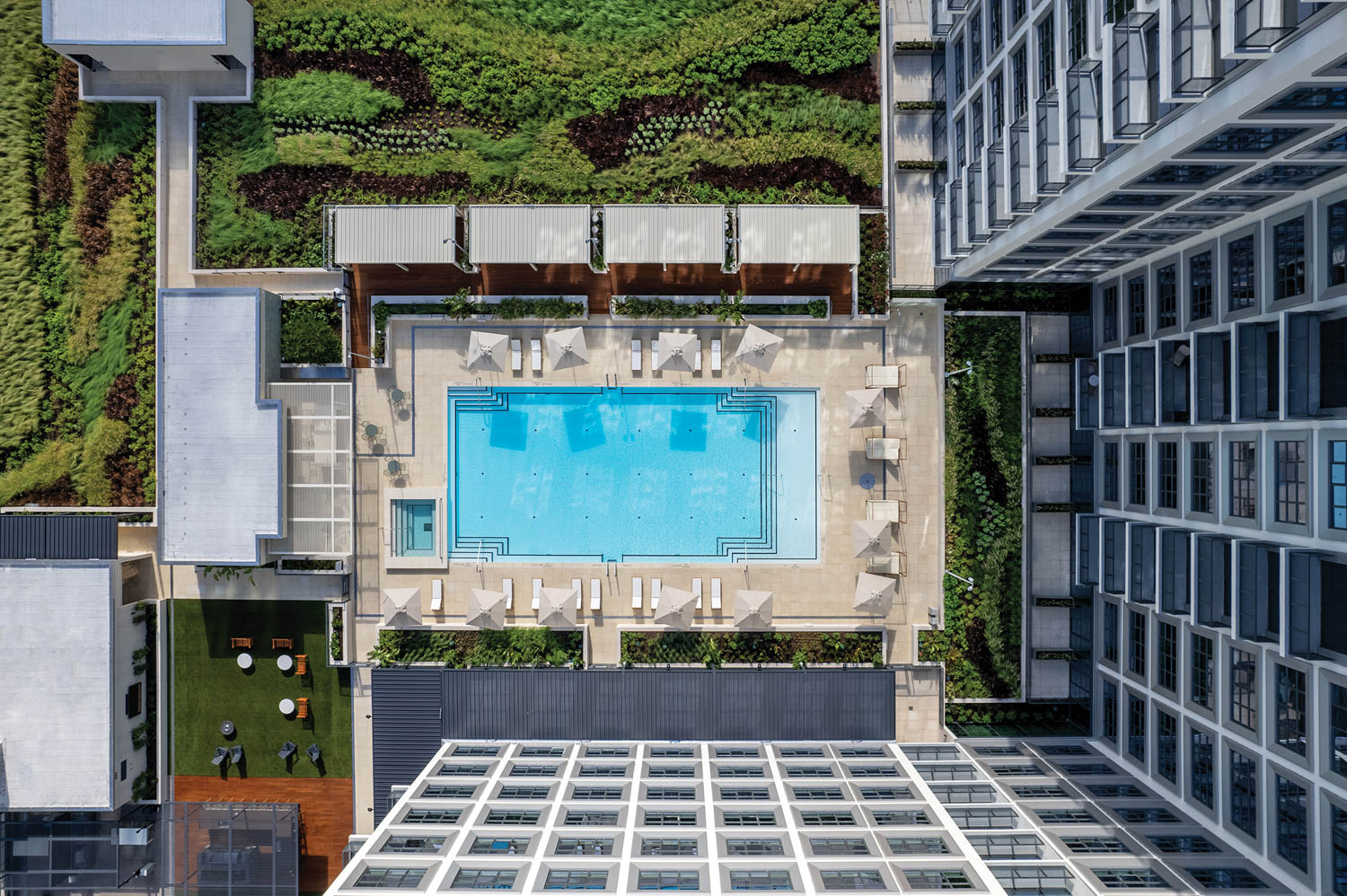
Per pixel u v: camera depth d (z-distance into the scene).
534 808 25.47
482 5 31.05
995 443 30.91
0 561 29.42
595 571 31.28
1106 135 17.44
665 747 30.23
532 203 30.80
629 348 31.30
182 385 29.44
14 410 31.31
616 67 31.03
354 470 30.81
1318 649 19.61
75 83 31.22
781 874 22.42
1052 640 31.81
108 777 29.44
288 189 30.91
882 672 31.02
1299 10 12.94
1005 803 26.14
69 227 31.31
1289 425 20.47
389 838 24.09
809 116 30.88
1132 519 27.69
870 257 30.78
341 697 31.56
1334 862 19.89
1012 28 22.86
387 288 31.25
